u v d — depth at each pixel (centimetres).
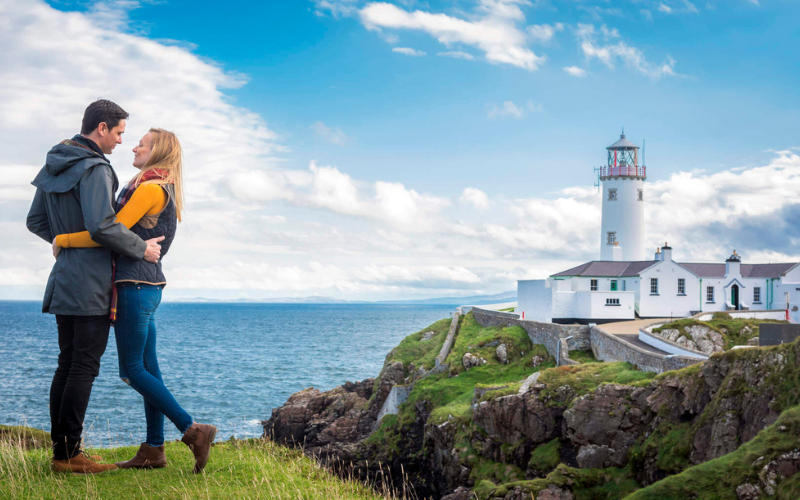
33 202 918
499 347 4991
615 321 5847
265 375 9269
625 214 8188
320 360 11494
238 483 988
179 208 969
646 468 2459
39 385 7369
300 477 1143
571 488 2531
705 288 6394
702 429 2327
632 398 2777
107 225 826
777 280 6444
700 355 3412
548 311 5897
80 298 859
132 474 976
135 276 892
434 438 3784
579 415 2870
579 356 4397
